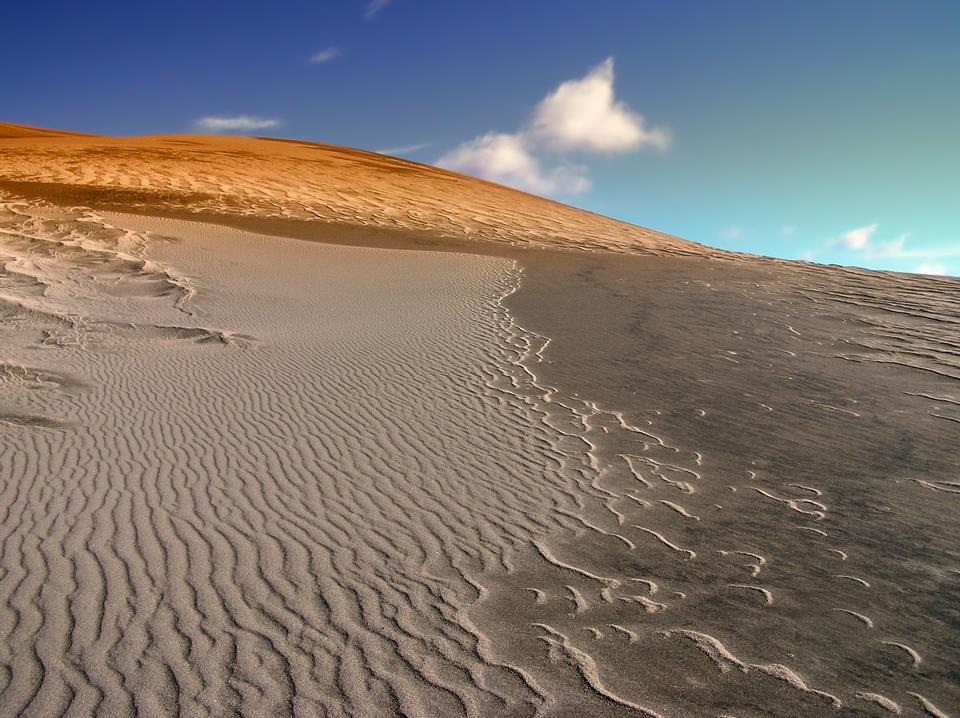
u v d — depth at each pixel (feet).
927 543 16.34
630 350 35.96
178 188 105.91
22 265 56.13
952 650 12.37
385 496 20.59
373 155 194.59
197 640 13.34
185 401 30.48
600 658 12.53
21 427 27.17
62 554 17.02
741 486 20.29
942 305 41.83
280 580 15.74
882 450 22.06
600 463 22.67
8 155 118.11
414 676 12.18
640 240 102.22
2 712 11.29
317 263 65.51
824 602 14.15
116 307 48.14
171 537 17.97
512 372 33.58
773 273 58.90
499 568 16.22
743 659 12.34
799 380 29.66
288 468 22.90
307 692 11.78
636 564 16.17
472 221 106.42
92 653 12.92
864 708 10.94
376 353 37.78
